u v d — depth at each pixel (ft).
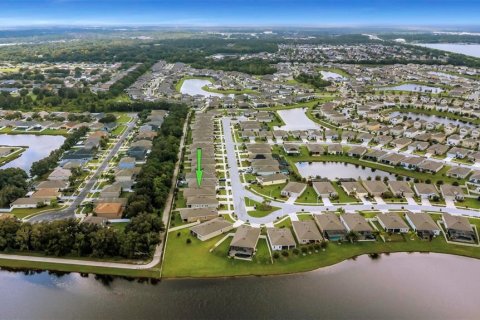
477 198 581.94
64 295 382.63
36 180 635.66
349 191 589.73
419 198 580.71
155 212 527.81
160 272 411.34
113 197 566.77
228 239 471.21
